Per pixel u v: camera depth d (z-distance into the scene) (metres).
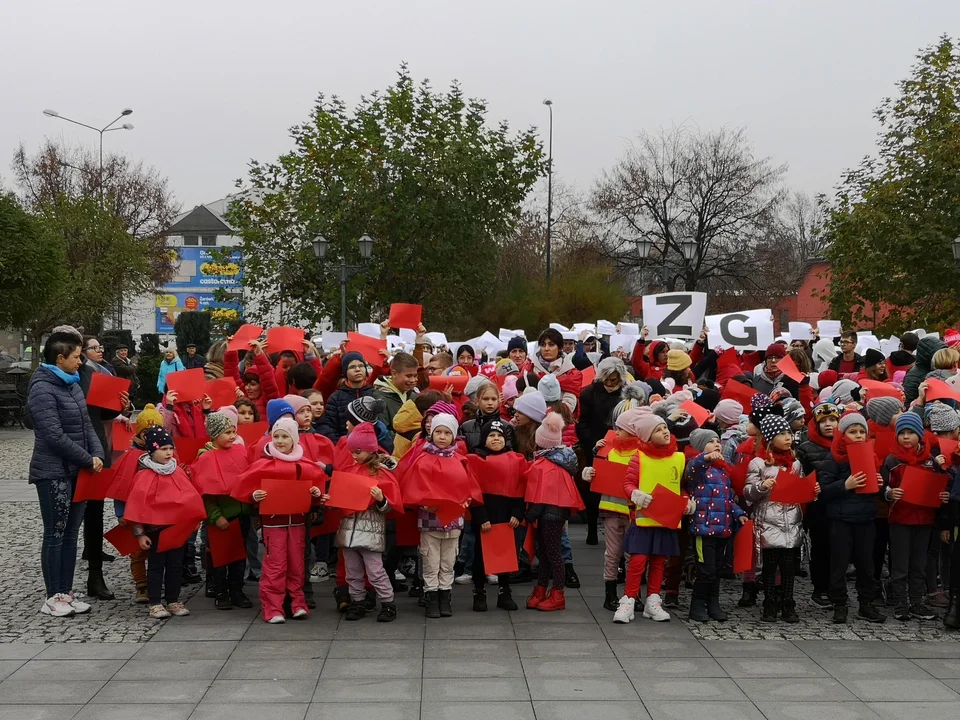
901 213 28.47
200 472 7.73
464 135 32.34
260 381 9.41
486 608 8.00
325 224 30.42
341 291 28.56
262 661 6.55
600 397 10.11
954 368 9.27
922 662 6.62
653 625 7.56
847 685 6.14
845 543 7.66
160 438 7.61
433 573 7.68
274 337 10.56
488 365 13.27
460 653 6.77
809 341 15.70
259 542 9.83
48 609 7.71
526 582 9.14
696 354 12.73
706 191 45.84
